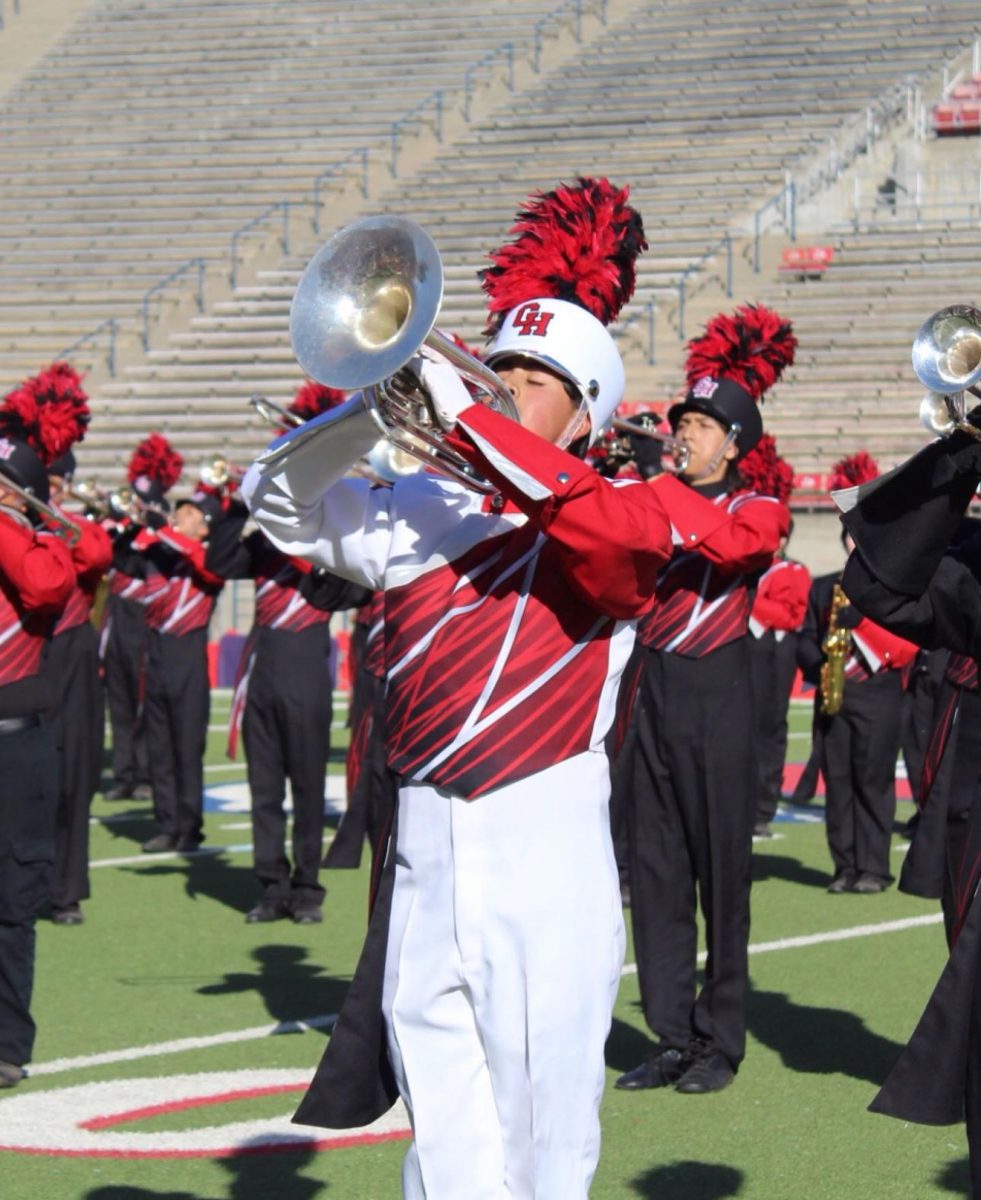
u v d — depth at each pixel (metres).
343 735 19.89
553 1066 3.75
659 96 34.47
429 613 3.85
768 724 13.34
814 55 34.28
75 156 36.94
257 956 9.31
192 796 12.66
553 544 3.83
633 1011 8.25
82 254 34.06
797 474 25.67
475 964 3.74
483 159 34.19
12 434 9.35
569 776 3.81
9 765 6.76
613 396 4.11
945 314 3.99
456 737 3.77
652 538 3.68
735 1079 7.10
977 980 4.09
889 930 10.03
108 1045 7.52
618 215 4.33
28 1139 6.23
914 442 26.42
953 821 5.02
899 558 4.09
